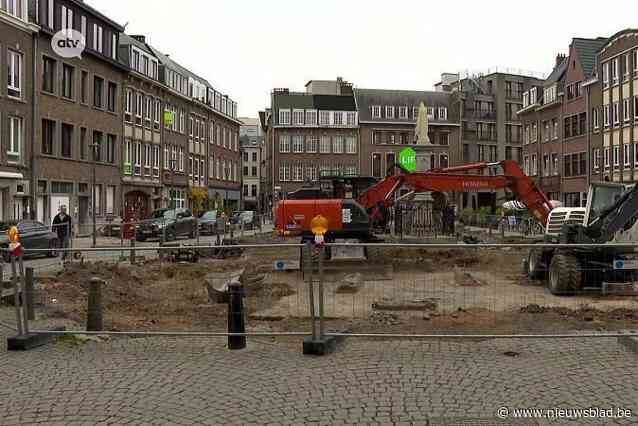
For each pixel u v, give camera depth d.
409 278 10.71
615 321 9.37
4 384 6.20
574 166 51.62
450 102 81.88
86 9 37.75
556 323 9.08
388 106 79.69
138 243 29.52
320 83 83.81
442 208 23.14
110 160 42.28
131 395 5.83
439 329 8.53
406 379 6.21
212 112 64.06
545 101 57.16
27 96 32.44
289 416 5.24
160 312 10.73
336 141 78.44
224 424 5.09
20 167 31.88
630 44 43.28
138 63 46.31
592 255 11.34
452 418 5.14
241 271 13.04
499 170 19.34
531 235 34.12
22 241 21.41
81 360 7.11
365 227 17.00
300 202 17.19
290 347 7.67
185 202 55.97
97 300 8.81
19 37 31.81
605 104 46.56
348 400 5.61
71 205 36.47
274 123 77.81
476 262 12.95
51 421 5.20
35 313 10.17
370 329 8.58
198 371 6.60
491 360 6.90
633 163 43.03
